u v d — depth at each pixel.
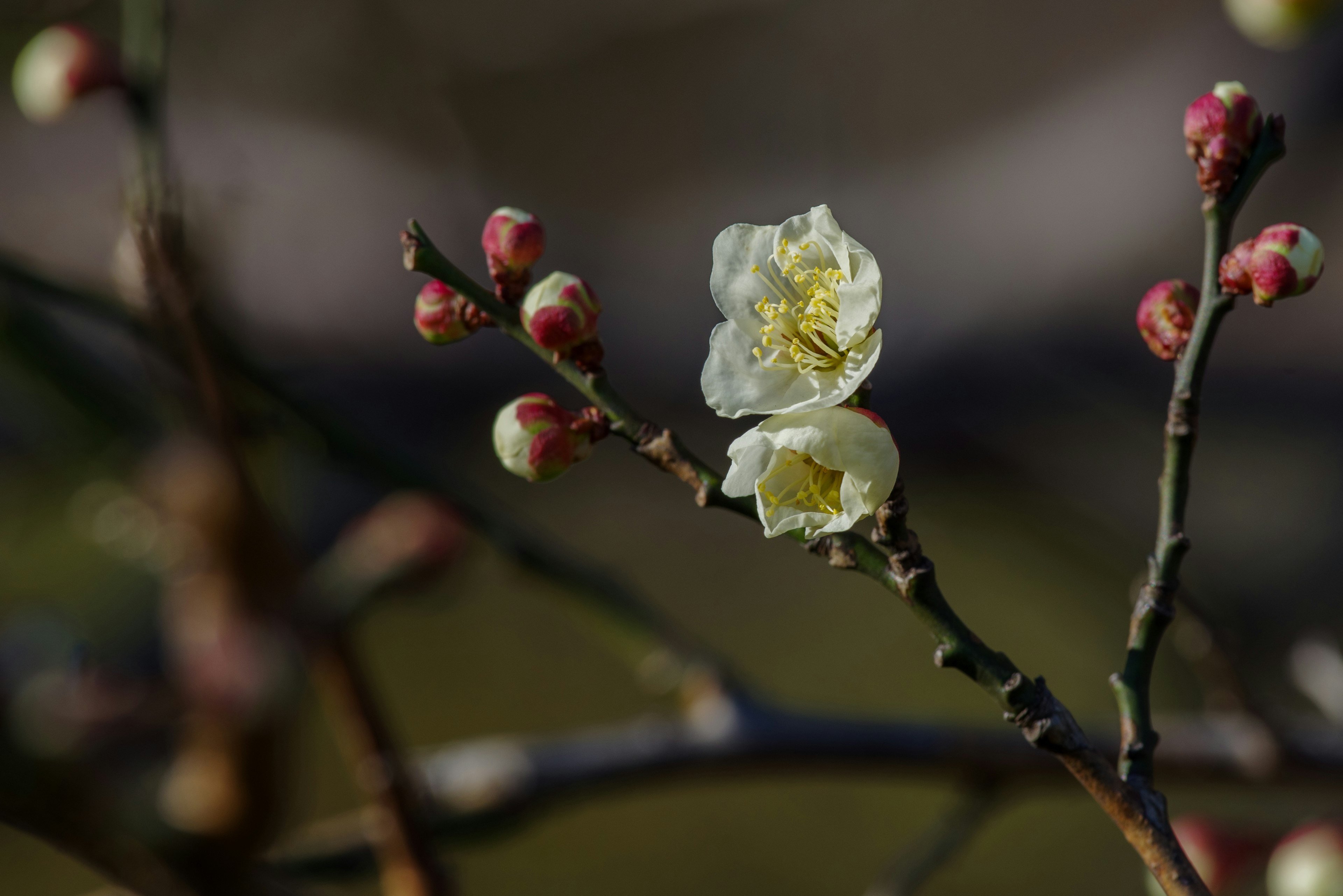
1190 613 0.45
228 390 0.44
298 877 0.44
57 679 0.47
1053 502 0.84
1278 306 1.12
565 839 1.11
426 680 1.21
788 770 0.47
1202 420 1.06
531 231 0.36
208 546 0.46
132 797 0.42
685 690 0.48
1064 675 1.08
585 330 0.36
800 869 1.09
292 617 0.43
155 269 0.42
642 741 0.47
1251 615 0.73
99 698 0.47
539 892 1.07
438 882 0.41
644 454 0.36
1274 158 0.36
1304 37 0.55
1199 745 0.46
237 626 0.47
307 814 1.01
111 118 1.16
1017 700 0.35
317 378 1.16
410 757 0.47
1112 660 0.79
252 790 0.46
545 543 0.48
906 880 0.45
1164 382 1.08
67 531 0.86
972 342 1.12
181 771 0.47
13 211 1.14
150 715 0.47
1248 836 0.44
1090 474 0.85
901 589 0.35
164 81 0.43
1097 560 0.78
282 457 0.56
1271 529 0.94
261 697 0.46
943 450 1.05
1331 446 1.01
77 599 0.78
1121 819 0.35
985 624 1.12
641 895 1.07
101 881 1.01
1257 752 0.46
